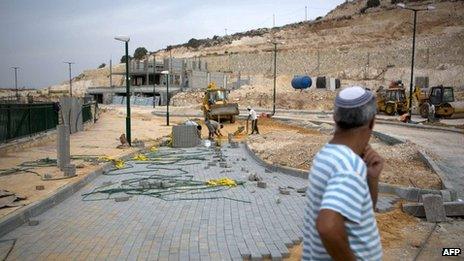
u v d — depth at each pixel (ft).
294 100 197.98
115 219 27.09
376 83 235.40
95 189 36.60
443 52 267.59
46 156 53.47
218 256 20.43
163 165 50.57
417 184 34.60
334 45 345.72
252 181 39.99
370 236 7.51
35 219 26.02
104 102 293.23
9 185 34.88
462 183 35.19
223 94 116.98
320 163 7.82
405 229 25.52
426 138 71.00
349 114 7.93
